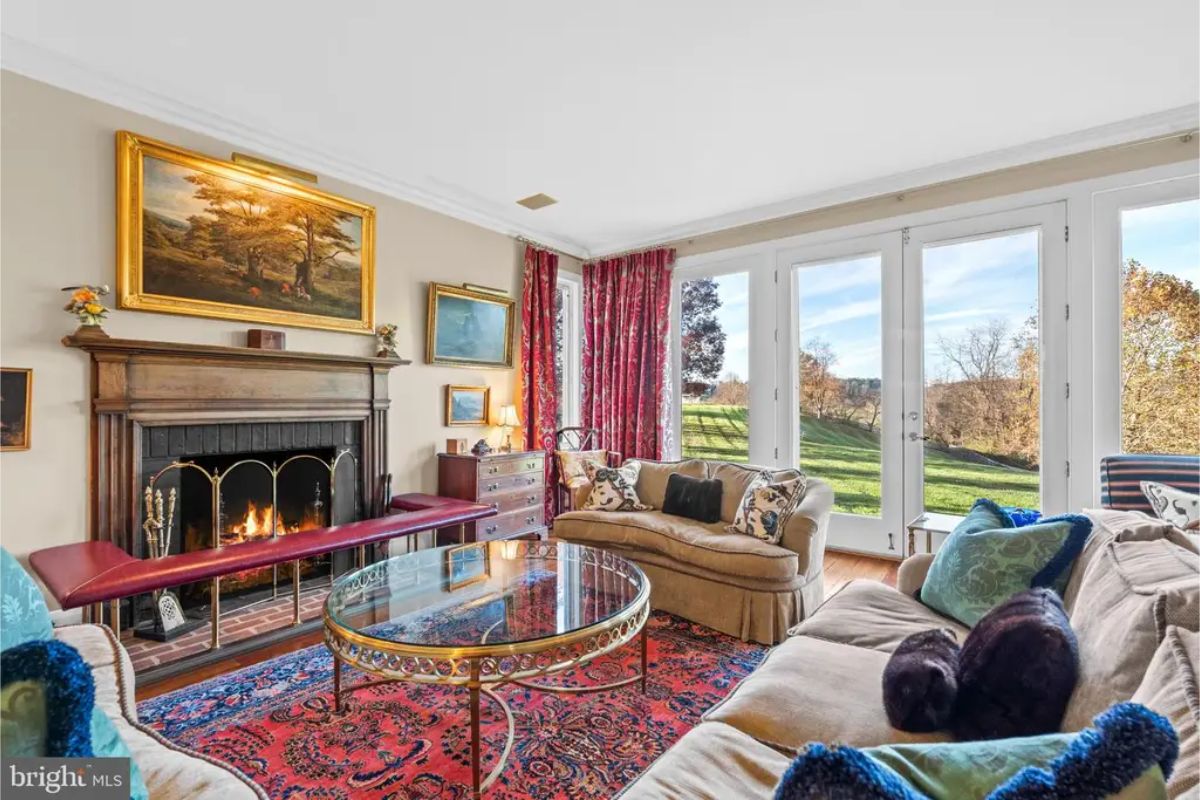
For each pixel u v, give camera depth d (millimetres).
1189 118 2986
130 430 2801
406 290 4168
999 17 2293
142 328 2926
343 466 3744
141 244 2881
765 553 2682
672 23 2338
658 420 4988
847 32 2393
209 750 1833
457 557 2645
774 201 4355
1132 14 2264
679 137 3328
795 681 1438
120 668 1525
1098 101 2916
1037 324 3486
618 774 1722
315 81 2773
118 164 2809
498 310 4852
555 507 5191
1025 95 2865
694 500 3430
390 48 2512
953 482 3781
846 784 639
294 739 1896
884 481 4039
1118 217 3234
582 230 5090
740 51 2521
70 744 801
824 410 4332
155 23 2338
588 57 2574
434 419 4367
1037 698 1120
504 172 3859
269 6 2234
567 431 5328
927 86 2789
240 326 3307
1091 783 580
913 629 1768
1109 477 2732
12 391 2510
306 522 3664
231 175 3203
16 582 1279
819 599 2998
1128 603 1165
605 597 2117
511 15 2291
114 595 2092
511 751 1824
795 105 2975
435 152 3559
